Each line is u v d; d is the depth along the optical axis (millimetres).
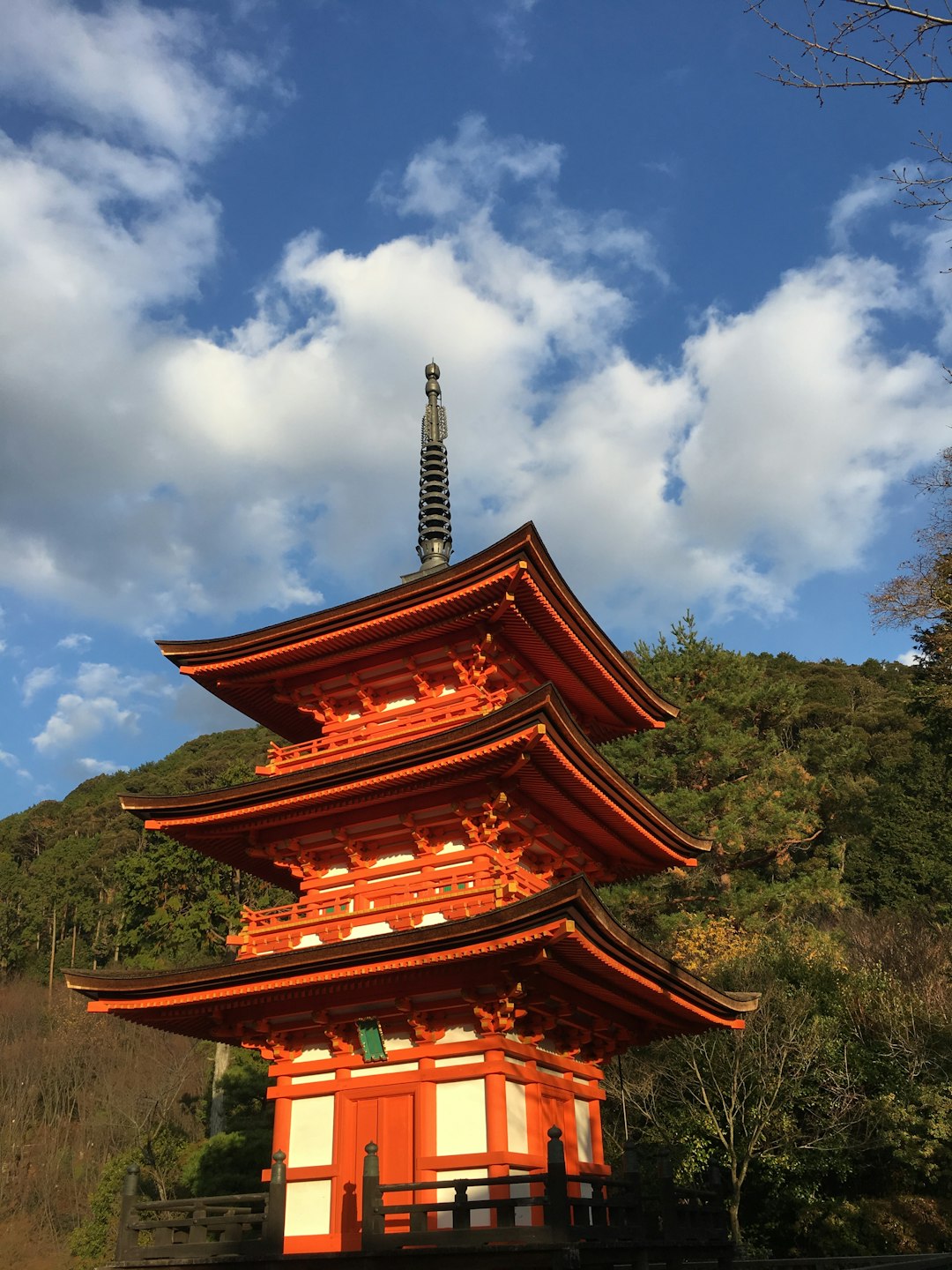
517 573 21375
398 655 24375
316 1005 20984
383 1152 19531
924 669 42938
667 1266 19484
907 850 62125
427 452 30641
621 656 25734
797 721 83562
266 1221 17797
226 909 67875
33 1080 59938
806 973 39625
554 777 21438
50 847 102812
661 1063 36531
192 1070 58812
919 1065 35031
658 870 27375
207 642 24812
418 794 21844
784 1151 33719
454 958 18453
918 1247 32000
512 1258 15367
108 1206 46344
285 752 24766
